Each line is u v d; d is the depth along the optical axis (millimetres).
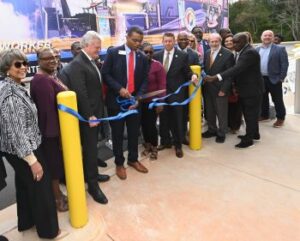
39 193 2254
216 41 4055
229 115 4641
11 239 2463
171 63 3725
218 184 3201
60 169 2664
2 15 3914
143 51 3555
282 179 3254
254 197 2930
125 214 2752
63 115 2367
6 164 4133
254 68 3867
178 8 7145
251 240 2348
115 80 3205
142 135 4234
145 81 3400
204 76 4102
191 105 3945
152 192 3102
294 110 5648
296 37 25078
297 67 5449
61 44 4648
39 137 2219
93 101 2859
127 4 5727
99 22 5211
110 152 4344
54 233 2389
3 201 3217
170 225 2574
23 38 4141
